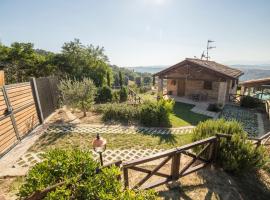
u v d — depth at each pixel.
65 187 2.67
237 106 18.72
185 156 7.13
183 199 4.68
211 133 6.34
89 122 11.51
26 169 6.12
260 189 5.32
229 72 20.64
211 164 5.99
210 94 21.09
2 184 5.29
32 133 9.47
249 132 11.24
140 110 11.89
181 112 15.51
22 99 9.19
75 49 28.12
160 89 22.34
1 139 7.18
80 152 3.52
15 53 24.77
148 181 5.41
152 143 8.67
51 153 3.45
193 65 19.78
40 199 2.65
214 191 5.02
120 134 9.72
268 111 14.70
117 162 3.71
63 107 14.68
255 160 5.68
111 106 12.72
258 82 22.70
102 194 2.59
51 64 26.38
